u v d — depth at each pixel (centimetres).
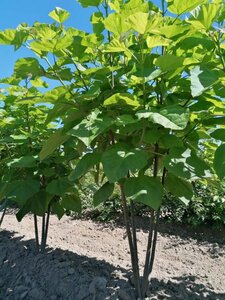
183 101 265
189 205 634
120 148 237
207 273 428
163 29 237
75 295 310
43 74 268
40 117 411
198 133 287
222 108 267
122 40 238
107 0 291
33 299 336
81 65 282
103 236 595
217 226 615
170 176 281
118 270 356
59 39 246
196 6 247
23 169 387
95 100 268
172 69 240
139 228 632
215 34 241
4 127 406
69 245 518
